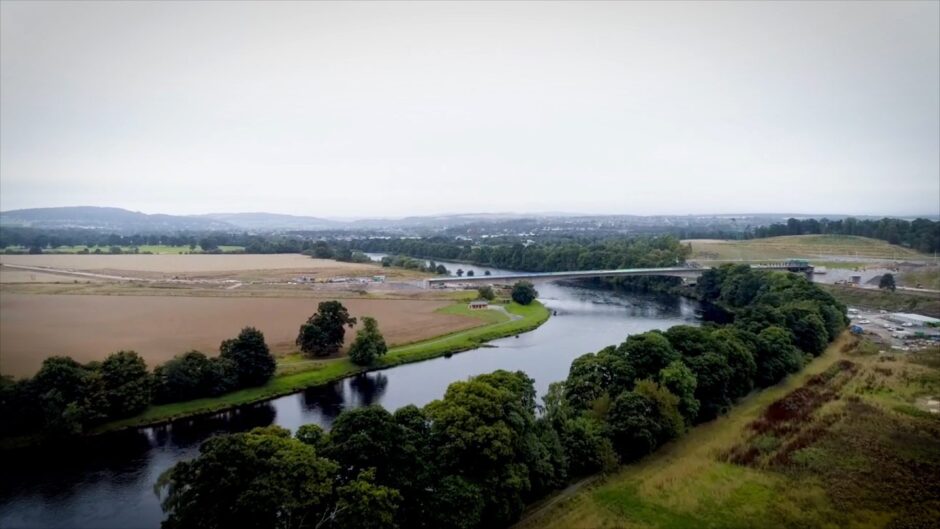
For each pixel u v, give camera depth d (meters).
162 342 137.75
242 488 47.44
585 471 72.44
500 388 67.56
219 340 141.25
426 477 56.84
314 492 48.62
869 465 73.62
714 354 95.38
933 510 62.59
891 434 83.38
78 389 91.56
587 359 94.44
